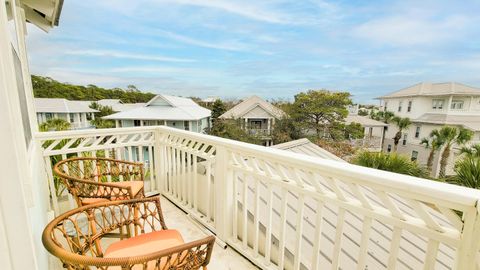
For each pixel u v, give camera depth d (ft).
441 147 56.13
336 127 73.31
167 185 10.25
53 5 8.22
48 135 7.58
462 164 25.70
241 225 6.96
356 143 76.95
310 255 5.82
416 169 32.58
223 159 6.64
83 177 7.68
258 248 6.38
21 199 2.15
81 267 2.95
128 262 2.89
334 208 8.21
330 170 3.98
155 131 10.17
